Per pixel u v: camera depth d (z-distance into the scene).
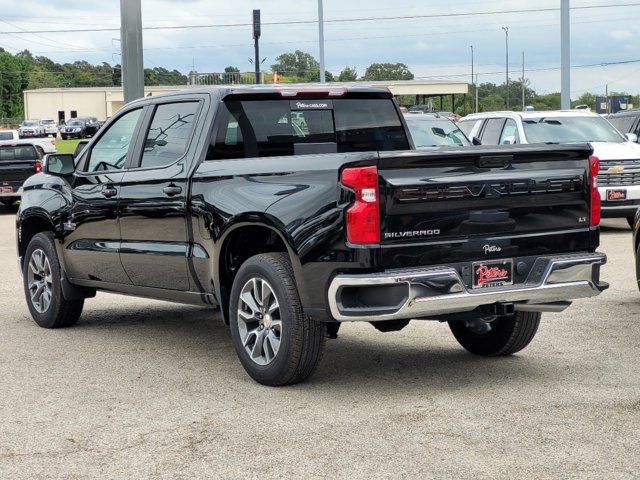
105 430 5.50
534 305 6.30
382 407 5.86
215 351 7.65
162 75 141.00
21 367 7.15
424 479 4.58
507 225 6.12
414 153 5.77
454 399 6.01
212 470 4.78
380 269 5.73
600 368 6.80
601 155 16.11
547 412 5.68
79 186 8.21
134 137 7.77
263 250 6.93
